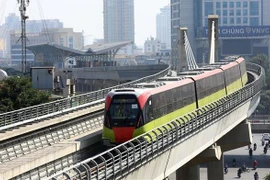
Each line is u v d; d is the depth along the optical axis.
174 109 93.19
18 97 138.00
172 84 94.38
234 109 122.19
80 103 127.06
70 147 76.25
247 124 140.25
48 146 78.44
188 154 91.88
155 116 84.12
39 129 90.62
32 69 174.75
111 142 79.56
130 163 65.25
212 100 119.94
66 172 55.28
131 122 79.19
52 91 173.62
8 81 139.75
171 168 84.00
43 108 107.38
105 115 80.38
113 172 60.19
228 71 139.38
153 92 84.62
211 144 107.62
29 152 78.00
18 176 64.19
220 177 139.38
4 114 92.12
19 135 84.44
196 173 120.94
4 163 66.06
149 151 71.62
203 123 96.75
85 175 54.91
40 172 68.75
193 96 105.00
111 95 80.88
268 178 142.50
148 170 73.25
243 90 131.88
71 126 101.06
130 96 80.19
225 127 118.12
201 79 111.44
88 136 84.81
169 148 79.88
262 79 169.50
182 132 85.56
